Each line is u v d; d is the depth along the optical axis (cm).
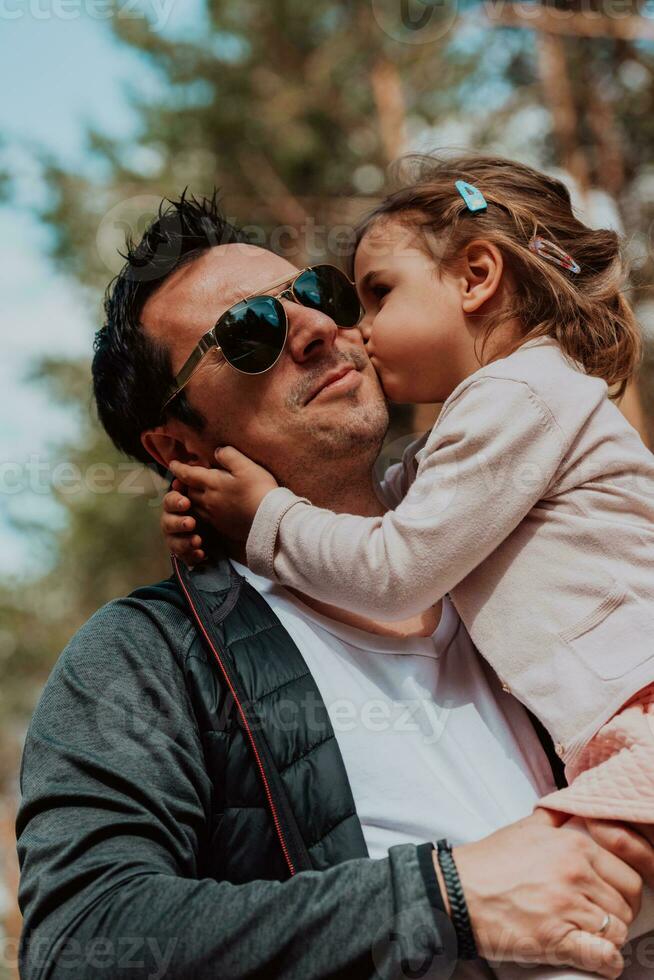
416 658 144
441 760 135
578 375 157
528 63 635
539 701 135
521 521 146
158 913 109
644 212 595
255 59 745
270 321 158
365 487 166
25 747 133
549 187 187
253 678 132
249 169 731
